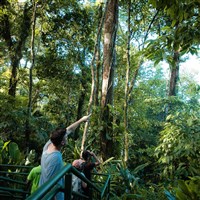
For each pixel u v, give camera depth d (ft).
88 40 48.32
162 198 21.36
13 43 44.98
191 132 25.68
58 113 52.13
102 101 27.84
